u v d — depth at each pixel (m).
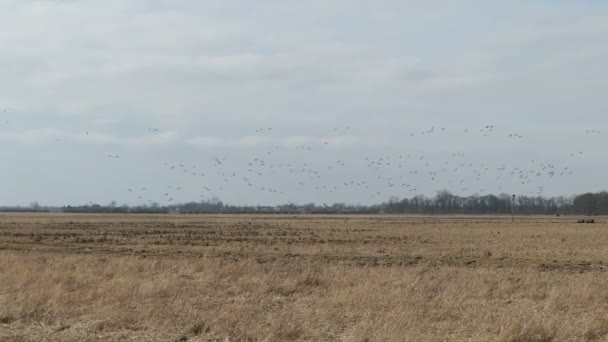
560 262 31.47
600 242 50.50
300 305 16.11
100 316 13.64
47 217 143.25
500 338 11.63
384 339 11.40
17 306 14.46
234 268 23.61
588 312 14.67
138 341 11.67
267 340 11.66
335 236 60.19
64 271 22.19
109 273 22.23
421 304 15.12
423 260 31.80
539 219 147.50
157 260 27.84
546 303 15.46
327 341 11.86
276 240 51.53
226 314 13.38
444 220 136.50
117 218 137.62
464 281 20.22
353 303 15.59
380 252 37.22
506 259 32.78
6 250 36.78
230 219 138.12
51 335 12.10
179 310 14.36
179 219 133.12
